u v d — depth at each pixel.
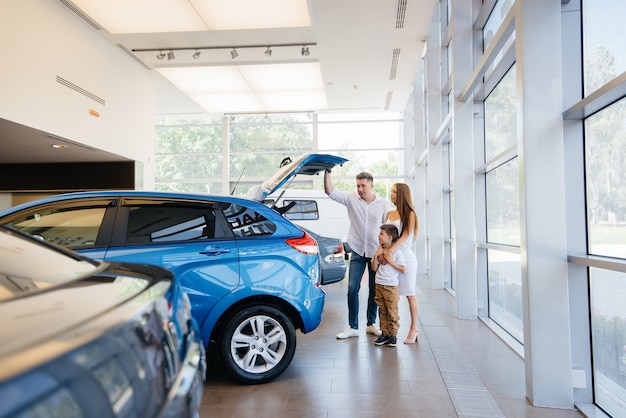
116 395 0.77
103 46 8.23
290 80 10.74
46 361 0.67
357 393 3.09
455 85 5.60
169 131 15.23
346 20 7.80
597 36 2.76
